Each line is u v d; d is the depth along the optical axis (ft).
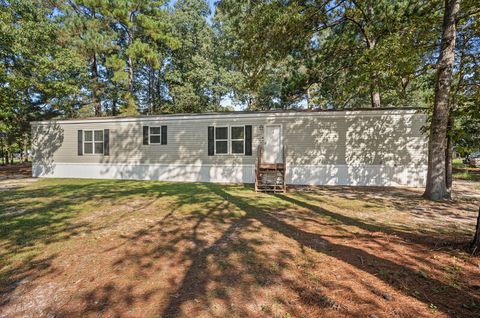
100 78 76.07
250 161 37.35
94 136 42.09
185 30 77.66
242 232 14.66
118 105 79.77
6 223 16.39
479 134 26.84
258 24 31.19
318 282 9.02
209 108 80.23
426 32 26.89
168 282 9.12
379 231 14.84
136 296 8.27
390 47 22.82
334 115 35.04
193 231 14.85
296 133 36.01
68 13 62.75
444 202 23.48
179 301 7.97
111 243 12.94
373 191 29.89
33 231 14.83
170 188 31.78
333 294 8.25
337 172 35.09
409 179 33.78
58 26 55.62
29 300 8.14
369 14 35.65
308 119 35.70
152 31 62.59
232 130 37.86
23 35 40.29
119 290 8.64
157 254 11.56
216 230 15.05
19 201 23.41
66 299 8.17
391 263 10.46
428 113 29.68
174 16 75.15
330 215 18.63
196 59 73.77
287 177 36.01
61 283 9.14
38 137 43.80
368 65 24.61
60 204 22.15
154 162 40.34
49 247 12.41
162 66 79.61
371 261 10.66
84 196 26.02
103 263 10.66
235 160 37.83
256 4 32.19
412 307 7.58
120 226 15.84
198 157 38.93
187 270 10.01
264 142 36.88
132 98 70.90
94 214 18.79
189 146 39.24
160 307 7.66
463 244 12.10
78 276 9.62
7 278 9.52
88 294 8.42
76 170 42.73
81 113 66.90
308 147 35.73
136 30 68.33
